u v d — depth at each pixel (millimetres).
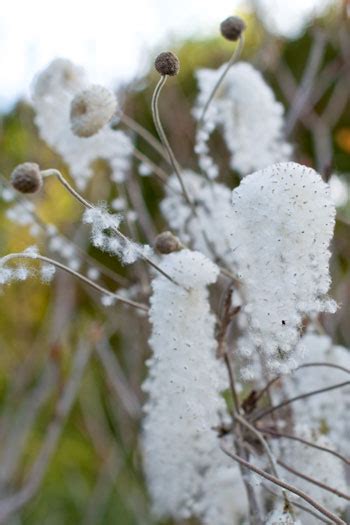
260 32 786
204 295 389
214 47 1032
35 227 507
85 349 669
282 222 344
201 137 486
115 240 366
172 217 499
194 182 505
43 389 722
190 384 389
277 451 452
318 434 452
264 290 351
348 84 824
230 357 438
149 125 867
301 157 716
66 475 1007
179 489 455
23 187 367
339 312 639
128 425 716
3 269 362
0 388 959
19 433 716
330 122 838
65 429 1065
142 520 674
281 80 774
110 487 791
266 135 508
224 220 443
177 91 894
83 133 418
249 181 350
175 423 416
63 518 953
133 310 650
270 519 383
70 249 505
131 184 594
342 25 739
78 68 513
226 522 464
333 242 724
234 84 507
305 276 348
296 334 352
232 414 433
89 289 703
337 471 448
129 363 698
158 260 472
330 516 349
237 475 458
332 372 472
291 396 478
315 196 346
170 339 385
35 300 917
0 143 849
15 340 911
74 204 787
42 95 508
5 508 620
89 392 845
